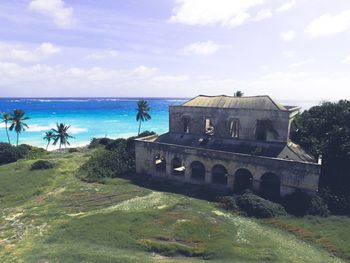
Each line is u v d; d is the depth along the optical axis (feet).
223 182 149.28
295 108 156.56
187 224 106.32
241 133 149.28
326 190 123.13
